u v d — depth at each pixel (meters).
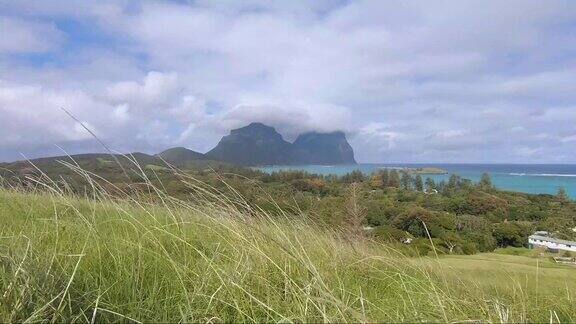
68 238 3.53
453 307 2.82
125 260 3.07
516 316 2.77
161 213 4.55
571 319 2.92
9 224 4.04
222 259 3.57
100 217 4.45
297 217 4.92
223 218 4.21
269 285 2.94
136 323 2.41
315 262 3.69
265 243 3.76
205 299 2.66
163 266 3.11
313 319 2.43
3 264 2.63
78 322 2.34
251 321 2.51
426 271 3.87
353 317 2.38
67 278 2.65
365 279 3.70
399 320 2.44
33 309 2.30
